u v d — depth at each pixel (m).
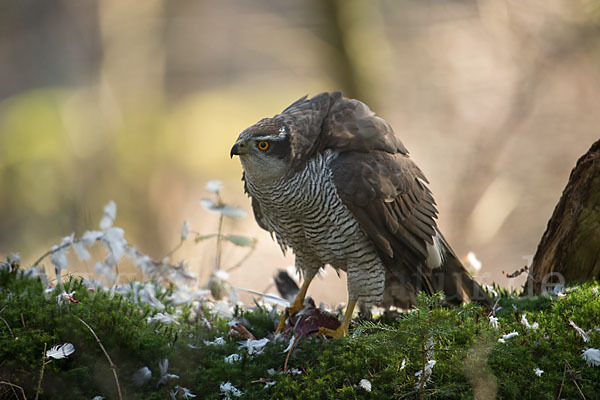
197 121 20.72
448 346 4.84
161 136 19.61
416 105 18.08
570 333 4.93
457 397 4.53
